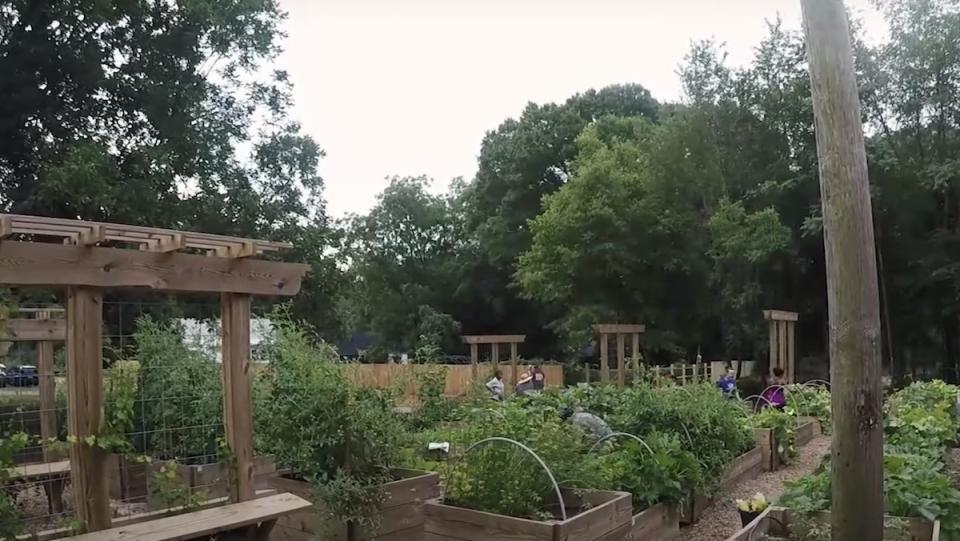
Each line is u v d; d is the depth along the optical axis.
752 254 21.44
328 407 5.22
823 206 3.63
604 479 5.95
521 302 37.41
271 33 19.28
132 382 5.04
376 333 42.22
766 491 8.03
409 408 11.02
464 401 11.43
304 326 7.57
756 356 24.53
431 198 44.22
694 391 8.59
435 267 41.66
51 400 6.14
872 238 3.56
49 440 4.33
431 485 5.74
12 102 14.84
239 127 19.14
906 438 7.79
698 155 24.94
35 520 4.28
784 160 23.44
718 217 22.52
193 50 17.53
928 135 21.84
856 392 3.49
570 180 28.83
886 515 4.77
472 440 6.16
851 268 3.51
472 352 19.56
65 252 3.89
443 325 37.06
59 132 15.29
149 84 16.41
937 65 21.05
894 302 22.31
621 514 5.35
